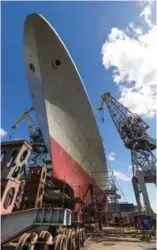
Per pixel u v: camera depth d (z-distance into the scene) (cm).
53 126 1411
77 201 1545
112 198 2508
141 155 4541
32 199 760
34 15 1170
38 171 819
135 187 4666
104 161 2298
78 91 1575
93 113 1802
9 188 545
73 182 1619
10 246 567
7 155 571
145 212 3909
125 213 5750
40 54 1277
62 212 684
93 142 1936
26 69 1455
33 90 1477
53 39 1291
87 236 1661
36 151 4922
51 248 627
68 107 1536
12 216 605
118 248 1180
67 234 765
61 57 1370
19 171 594
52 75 1366
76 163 1697
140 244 1374
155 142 4622
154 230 2325
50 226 698
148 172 4244
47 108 1366
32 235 565
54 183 1520
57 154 1440
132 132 4550
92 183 2006
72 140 1627
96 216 2016
